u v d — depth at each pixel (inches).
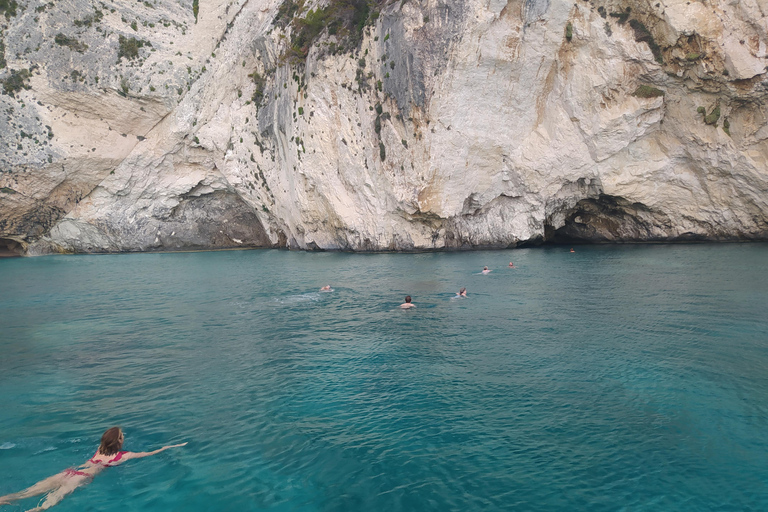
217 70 1867.6
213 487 271.3
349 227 1582.2
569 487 261.3
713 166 1386.6
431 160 1416.1
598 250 1413.6
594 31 1371.8
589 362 446.6
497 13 1347.2
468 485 266.1
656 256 1190.3
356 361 470.9
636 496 251.9
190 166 1943.9
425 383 408.2
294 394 394.0
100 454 301.0
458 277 964.0
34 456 305.4
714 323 562.9
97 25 1796.3
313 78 1566.2
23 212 1809.8
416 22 1379.2
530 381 405.4
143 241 1988.2
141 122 1884.8
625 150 1445.6
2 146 1692.9
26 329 644.7
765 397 361.4
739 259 1067.9
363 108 1508.4
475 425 331.9
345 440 318.0
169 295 882.8
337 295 819.4
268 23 1744.6
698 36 1252.5
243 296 840.9
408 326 598.2
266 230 1967.3
